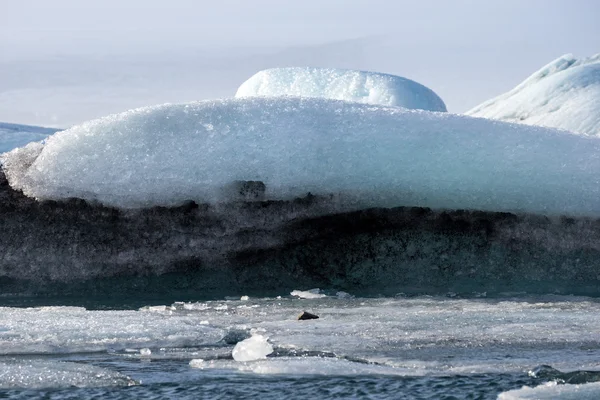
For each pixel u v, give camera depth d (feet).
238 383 50.80
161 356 58.18
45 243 100.78
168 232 100.78
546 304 83.82
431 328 66.59
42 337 61.52
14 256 100.73
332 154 101.19
